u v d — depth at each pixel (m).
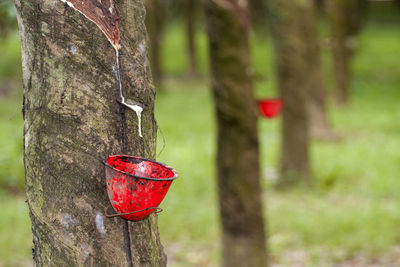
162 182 2.02
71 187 2.11
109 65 2.11
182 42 43.00
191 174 11.60
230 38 5.38
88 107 2.09
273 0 10.46
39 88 2.11
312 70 15.72
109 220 2.14
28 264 6.99
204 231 8.49
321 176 11.61
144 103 2.21
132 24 2.18
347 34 22.55
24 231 8.05
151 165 2.14
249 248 5.69
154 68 24.94
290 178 11.04
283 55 10.90
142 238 2.21
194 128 18.20
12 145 11.46
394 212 9.17
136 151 2.19
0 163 10.75
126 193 1.99
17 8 2.14
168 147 14.63
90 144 2.10
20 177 10.63
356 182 11.34
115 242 2.15
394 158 13.22
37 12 2.08
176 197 9.97
